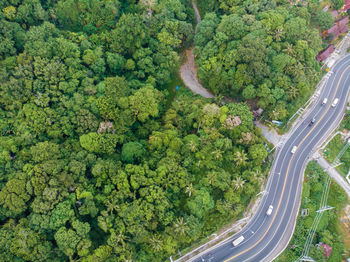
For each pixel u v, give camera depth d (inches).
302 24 4365.2
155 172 3307.1
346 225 3644.2
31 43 3693.4
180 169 3383.4
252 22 4360.2
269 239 3511.3
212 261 3348.9
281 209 3713.1
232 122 3750.0
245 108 3892.7
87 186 3115.2
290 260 3373.5
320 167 3959.2
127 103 3779.5
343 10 5044.3
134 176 3191.4
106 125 3631.9
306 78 4205.2
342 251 3435.0
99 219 2915.8
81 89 3759.8
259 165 3742.6
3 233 2687.0
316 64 4500.5
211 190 3376.0
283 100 4092.0
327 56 4815.5
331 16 4746.6
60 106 3582.7
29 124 3390.7
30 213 2908.5
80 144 3449.8
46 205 2800.2
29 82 3501.5
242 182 3385.8
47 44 3740.2
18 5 4001.0
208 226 3361.2
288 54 4158.5
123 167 3358.8
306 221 3567.9
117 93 3789.4
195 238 3193.9
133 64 4288.9
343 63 4896.7
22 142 3272.6
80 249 2731.3
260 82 4082.2
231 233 3508.9
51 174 3016.7
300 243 3457.2
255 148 3659.0
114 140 3548.2
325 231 3526.1
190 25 4690.0
